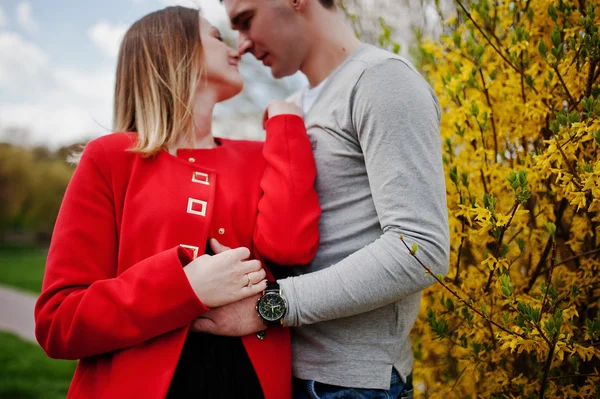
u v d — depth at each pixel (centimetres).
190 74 118
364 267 96
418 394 165
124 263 101
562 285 137
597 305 130
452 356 159
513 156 140
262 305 98
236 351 102
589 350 105
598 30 111
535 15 127
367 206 109
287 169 108
